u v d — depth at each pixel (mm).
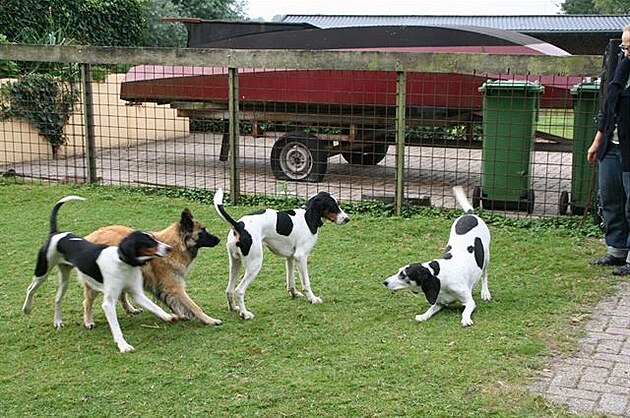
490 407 3648
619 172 5906
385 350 4391
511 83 8016
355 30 11289
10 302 5387
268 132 11977
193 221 4891
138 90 12180
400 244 6996
